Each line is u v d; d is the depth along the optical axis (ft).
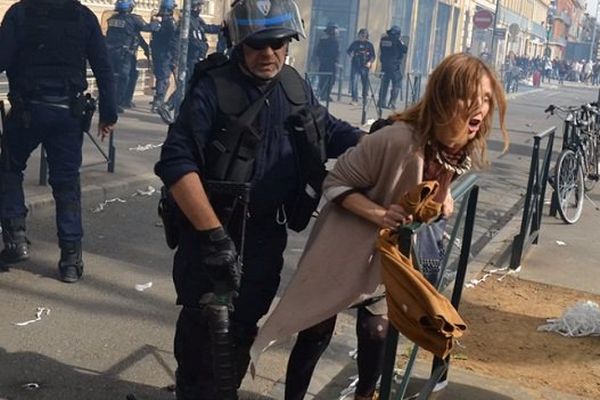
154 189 26.17
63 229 16.63
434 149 8.98
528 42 211.82
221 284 8.57
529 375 13.74
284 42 8.93
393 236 8.26
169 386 12.55
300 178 9.43
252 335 9.87
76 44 15.94
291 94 9.32
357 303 9.59
